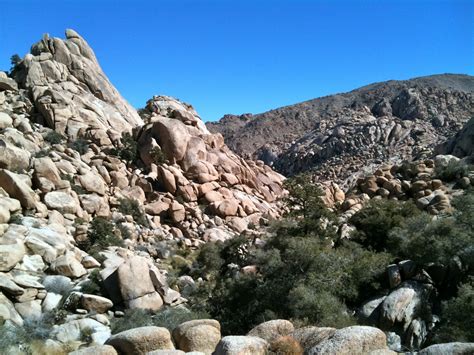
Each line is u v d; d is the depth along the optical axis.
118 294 22.33
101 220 31.52
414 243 19.30
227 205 45.09
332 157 118.69
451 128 118.69
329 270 20.25
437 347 8.12
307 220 25.83
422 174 34.59
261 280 22.48
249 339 8.95
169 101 67.50
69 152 41.88
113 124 52.34
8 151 31.70
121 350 9.41
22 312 19.19
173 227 41.16
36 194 30.97
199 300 24.72
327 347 8.45
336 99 199.12
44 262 23.16
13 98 48.28
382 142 116.69
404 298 17.17
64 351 16.36
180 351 8.71
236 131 197.50
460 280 18.05
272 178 59.97
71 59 55.59
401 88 178.00
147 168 46.69
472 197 23.39
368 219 25.55
